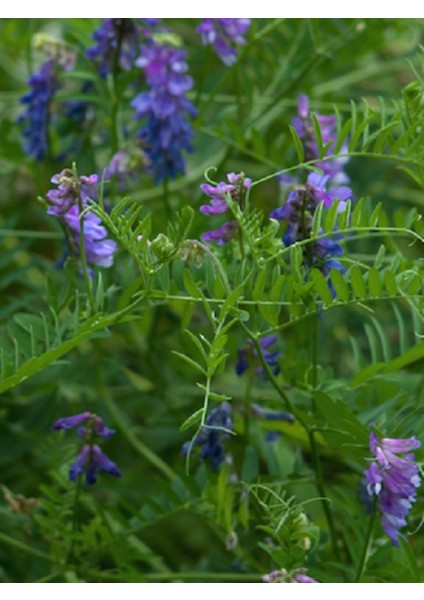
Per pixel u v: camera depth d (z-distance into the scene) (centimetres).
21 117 97
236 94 98
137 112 91
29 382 96
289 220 79
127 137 100
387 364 82
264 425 88
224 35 92
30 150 98
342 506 87
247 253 82
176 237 77
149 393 101
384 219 84
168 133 91
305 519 79
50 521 87
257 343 80
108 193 95
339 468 94
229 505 84
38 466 98
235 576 89
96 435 84
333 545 84
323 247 79
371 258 91
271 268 84
